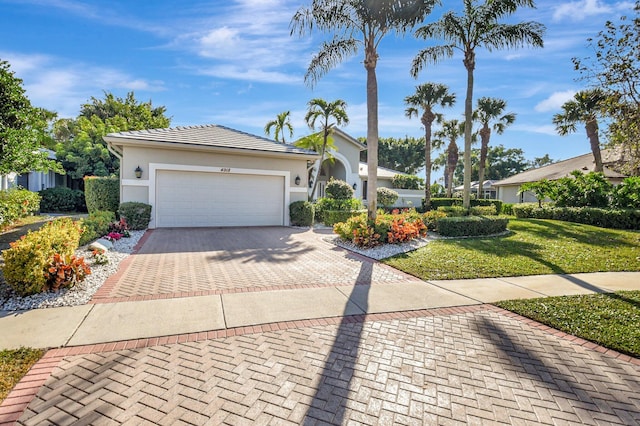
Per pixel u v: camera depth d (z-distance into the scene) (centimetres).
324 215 1620
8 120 984
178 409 268
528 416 269
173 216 1338
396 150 4716
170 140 1309
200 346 376
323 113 1958
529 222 1472
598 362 356
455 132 2962
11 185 1516
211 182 1386
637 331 425
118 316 454
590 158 2569
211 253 877
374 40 1092
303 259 839
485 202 2489
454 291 597
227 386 300
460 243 1056
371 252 928
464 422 261
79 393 288
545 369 341
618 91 800
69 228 703
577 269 758
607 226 1354
